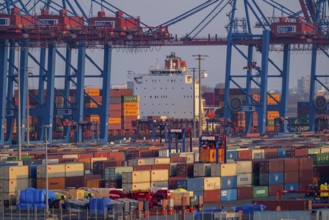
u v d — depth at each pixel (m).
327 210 182.75
